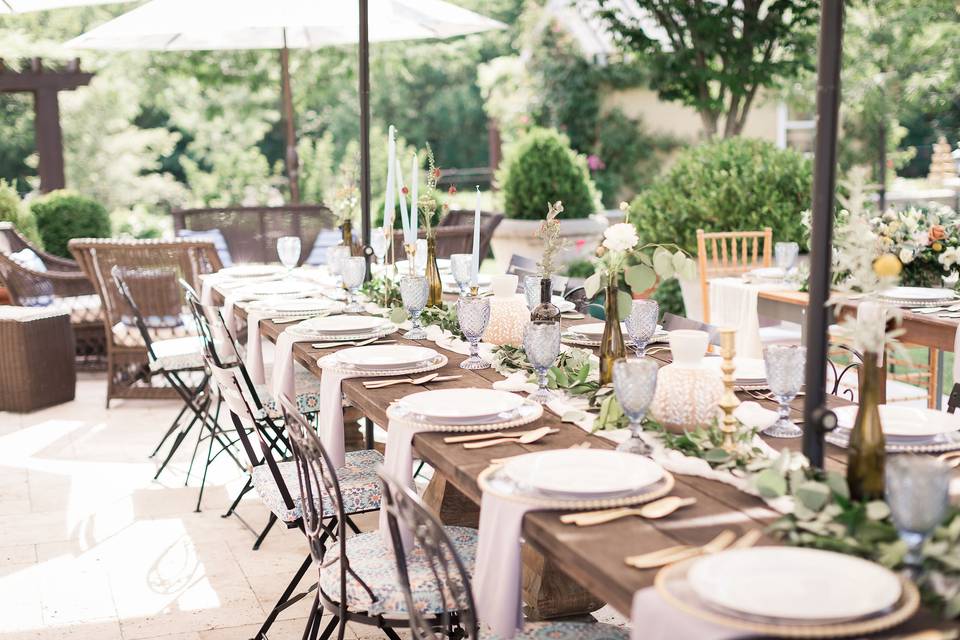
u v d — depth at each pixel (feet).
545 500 5.92
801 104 35.14
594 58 44.32
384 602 7.41
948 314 13.82
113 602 10.90
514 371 9.56
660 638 4.50
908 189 42.32
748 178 23.75
